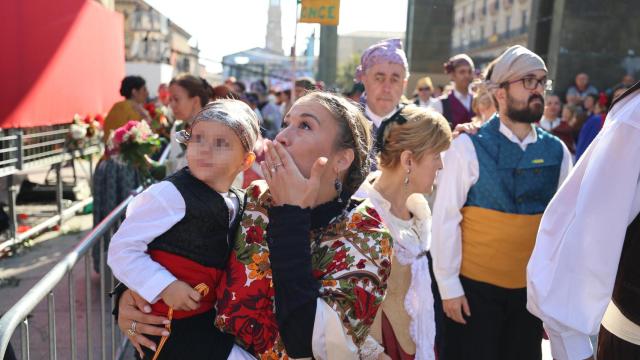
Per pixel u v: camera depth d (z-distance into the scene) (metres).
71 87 6.38
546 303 1.80
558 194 1.88
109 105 7.80
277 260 1.33
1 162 5.19
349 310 1.35
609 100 11.36
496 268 2.57
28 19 5.32
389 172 2.08
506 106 2.60
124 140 4.22
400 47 3.26
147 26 15.11
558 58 13.02
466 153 2.59
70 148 6.67
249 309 1.41
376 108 3.21
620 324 1.80
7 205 6.10
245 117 1.53
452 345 2.70
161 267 1.43
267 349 1.42
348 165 1.48
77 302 4.37
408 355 1.92
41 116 5.67
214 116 1.50
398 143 2.02
